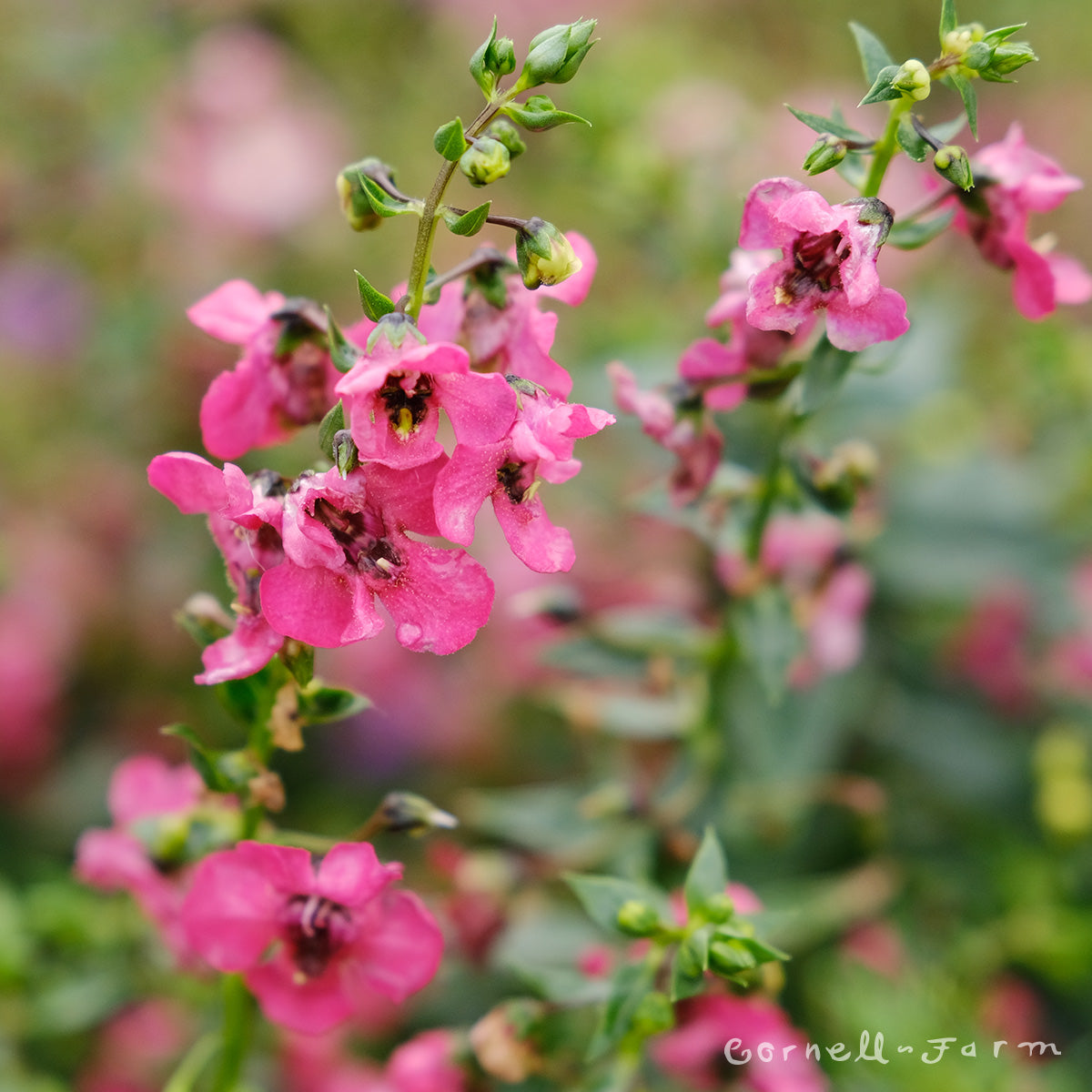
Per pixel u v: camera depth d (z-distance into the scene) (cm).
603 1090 24
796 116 22
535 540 21
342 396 21
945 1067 27
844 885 30
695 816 29
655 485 26
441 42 56
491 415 20
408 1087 25
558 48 21
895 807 34
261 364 22
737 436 31
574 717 29
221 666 21
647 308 41
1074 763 33
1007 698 35
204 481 21
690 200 36
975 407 41
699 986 23
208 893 22
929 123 61
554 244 21
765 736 30
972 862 33
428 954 22
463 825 36
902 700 35
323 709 23
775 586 27
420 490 21
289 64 55
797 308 22
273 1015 23
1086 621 35
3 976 28
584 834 29
